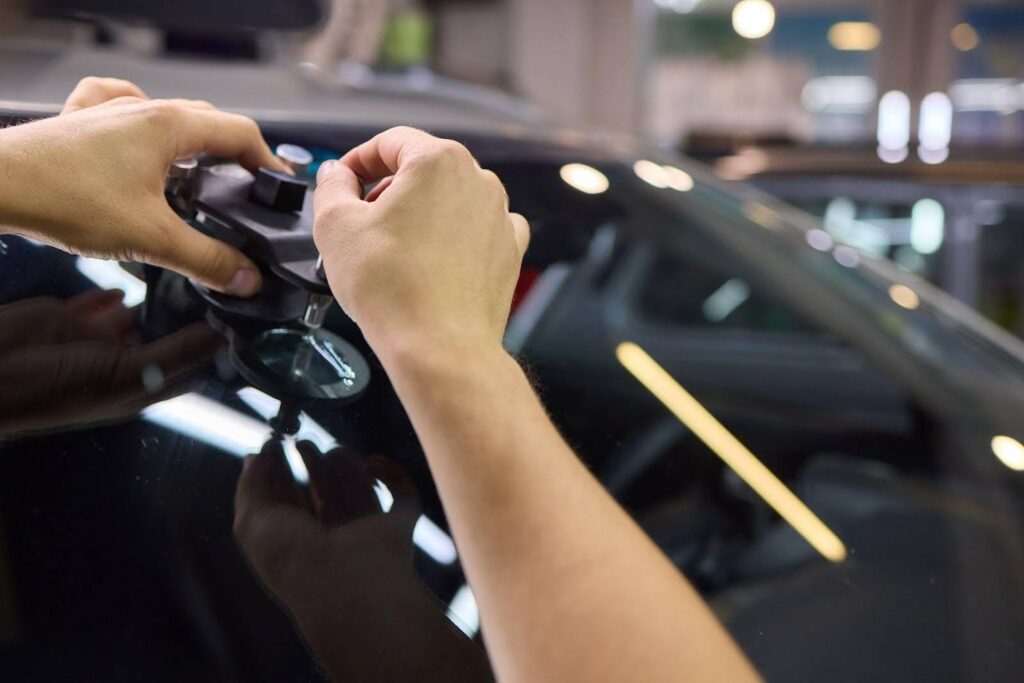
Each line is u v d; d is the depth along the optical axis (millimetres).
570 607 396
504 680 403
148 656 431
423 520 518
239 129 635
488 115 1289
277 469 519
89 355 543
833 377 970
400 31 4223
